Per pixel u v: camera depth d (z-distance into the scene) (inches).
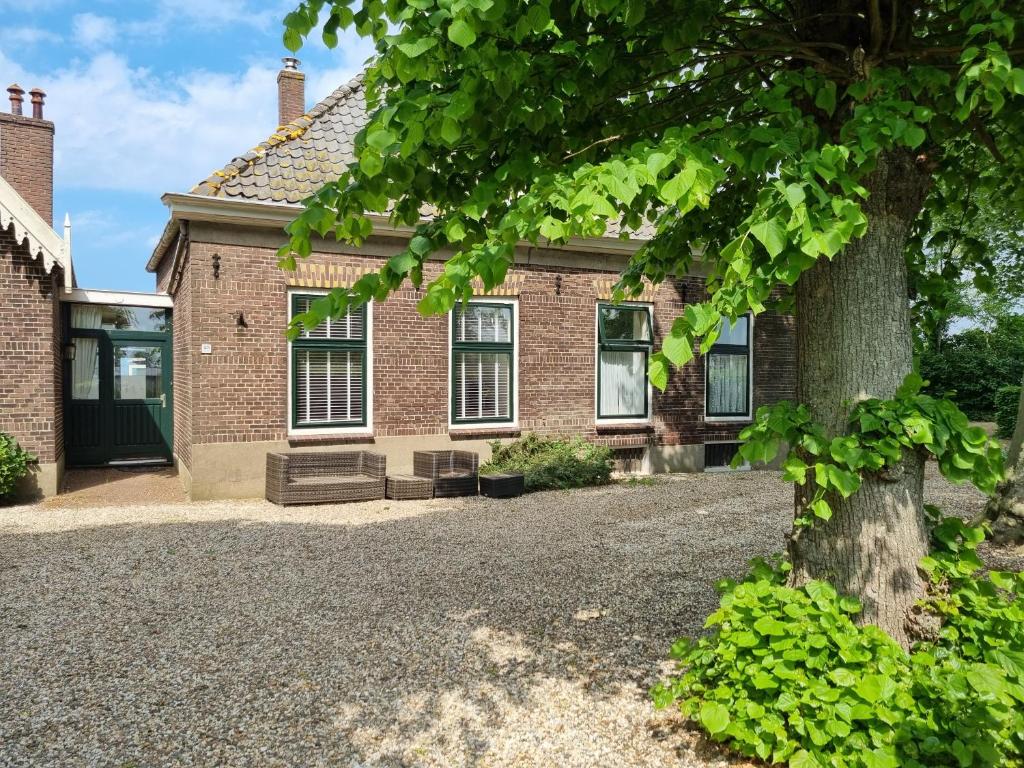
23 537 275.9
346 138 399.2
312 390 376.8
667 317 470.9
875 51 113.3
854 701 94.0
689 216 170.6
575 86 111.8
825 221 87.4
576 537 272.5
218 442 354.6
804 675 99.6
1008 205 184.7
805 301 125.6
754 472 486.9
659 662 151.5
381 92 128.0
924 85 107.3
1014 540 239.8
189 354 359.9
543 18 92.8
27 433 360.5
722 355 498.9
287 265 121.0
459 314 409.1
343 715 130.0
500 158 125.0
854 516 116.8
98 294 453.4
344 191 119.3
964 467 101.8
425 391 399.9
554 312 434.0
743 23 132.1
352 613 185.3
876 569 115.0
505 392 425.1
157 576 221.5
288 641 166.1
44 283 361.1
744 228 89.2
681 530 283.9
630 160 89.8
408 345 394.9
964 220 180.4
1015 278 391.5
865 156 96.1
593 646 161.0
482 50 97.5
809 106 126.3
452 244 130.0
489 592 202.2
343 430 382.3
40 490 363.3
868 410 110.2
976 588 114.8
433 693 138.3
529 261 425.4
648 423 464.4
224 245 351.6
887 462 113.0
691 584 207.5
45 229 353.1
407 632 171.2
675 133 96.2
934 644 110.8
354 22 115.0
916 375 112.0
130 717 129.7
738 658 104.8
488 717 128.6
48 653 159.8
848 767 91.0
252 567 231.6
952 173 168.9
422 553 249.1
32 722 127.8
